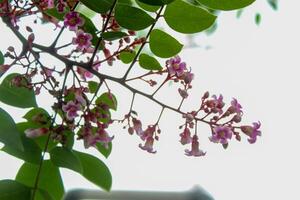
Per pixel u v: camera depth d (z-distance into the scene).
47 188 0.84
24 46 0.81
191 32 0.82
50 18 0.85
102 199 0.92
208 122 0.83
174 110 0.84
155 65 0.86
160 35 0.84
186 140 0.83
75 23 0.81
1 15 0.82
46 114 0.84
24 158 0.82
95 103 0.84
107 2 0.79
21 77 0.82
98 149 0.86
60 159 0.81
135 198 0.93
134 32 0.85
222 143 0.82
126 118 0.85
